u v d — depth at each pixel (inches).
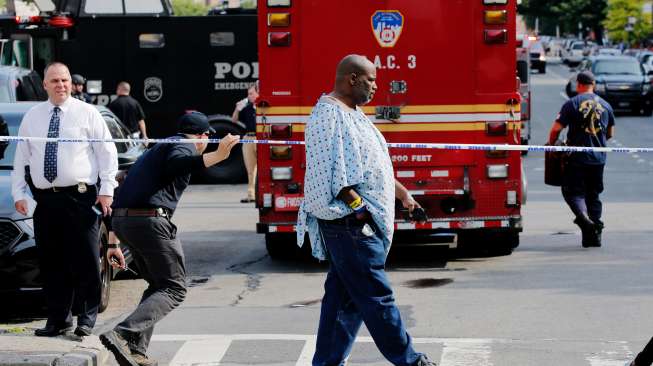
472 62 1034.7
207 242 1248.2
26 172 762.8
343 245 611.5
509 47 1032.8
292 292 945.5
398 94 1036.5
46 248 752.3
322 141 608.4
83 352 698.2
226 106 1905.8
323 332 632.4
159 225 671.8
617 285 941.2
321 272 1047.0
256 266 1090.1
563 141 1165.1
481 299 890.1
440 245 1190.9
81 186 748.0
